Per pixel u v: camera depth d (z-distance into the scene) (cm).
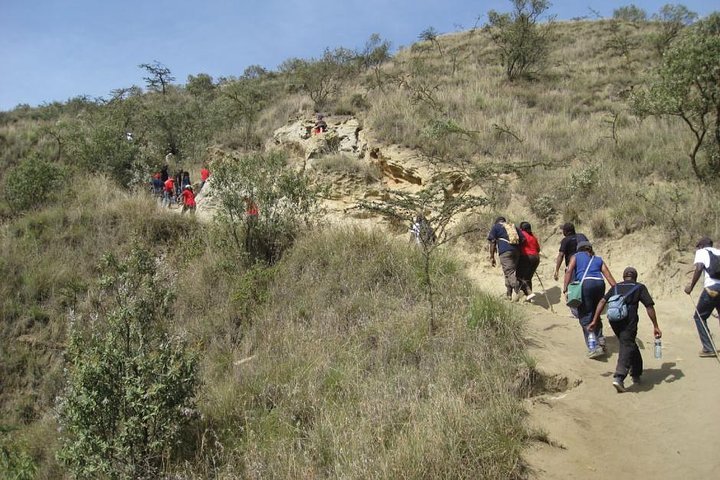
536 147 1559
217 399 775
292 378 788
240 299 1105
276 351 907
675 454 583
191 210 1655
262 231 1318
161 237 1513
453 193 1474
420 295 981
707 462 562
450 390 679
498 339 799
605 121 1625
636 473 562
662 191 1197
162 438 669
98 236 1488
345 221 1420
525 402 685
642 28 3172
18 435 942
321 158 1781
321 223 1352
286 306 1055
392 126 1778
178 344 756
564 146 1573
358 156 1786
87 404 664
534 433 616
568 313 990
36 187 1747
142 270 1006
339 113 2172
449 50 3259
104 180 1870
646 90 1423
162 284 1025
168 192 2075
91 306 1241
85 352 708
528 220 1266
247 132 2414
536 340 845
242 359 940
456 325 840
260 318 1041
